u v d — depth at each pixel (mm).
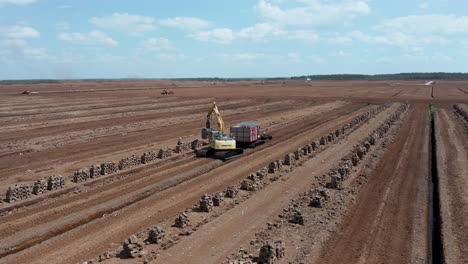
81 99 96125
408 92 131125
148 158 34875
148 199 25062
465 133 49438
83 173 28875
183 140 45500
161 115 67938
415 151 39031
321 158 36469
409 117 65750
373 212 23062
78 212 22797
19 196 24672
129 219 21812
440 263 17578
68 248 18344
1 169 32312
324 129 54500
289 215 22219
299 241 19062
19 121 58062
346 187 27531
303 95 116375
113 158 36469
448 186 27391
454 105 84750
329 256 17703
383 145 41656
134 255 17266
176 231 20062
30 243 19172
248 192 26469
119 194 25969
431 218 22438
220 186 27984
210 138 37688
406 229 20797
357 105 88375
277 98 103938
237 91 138625
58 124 55969
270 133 51281
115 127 54125
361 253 18047
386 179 29578
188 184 28359
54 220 21625
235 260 16766
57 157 36781
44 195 25391
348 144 43094
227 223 21156
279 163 32312
